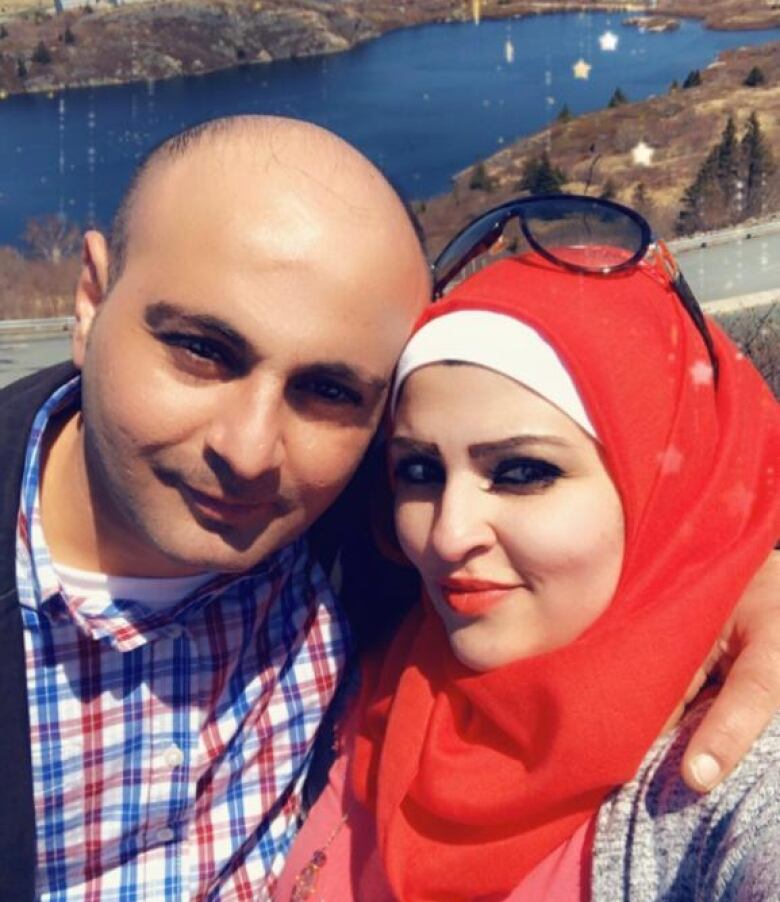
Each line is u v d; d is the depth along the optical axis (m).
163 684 0.55
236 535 0.49
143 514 0.49
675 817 0.41
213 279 0.45
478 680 0.48
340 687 0.61
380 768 0.51
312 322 0.45
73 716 0.54
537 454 0.45
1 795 0.50
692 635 0.44
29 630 0.53
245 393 0.46
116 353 0.47
